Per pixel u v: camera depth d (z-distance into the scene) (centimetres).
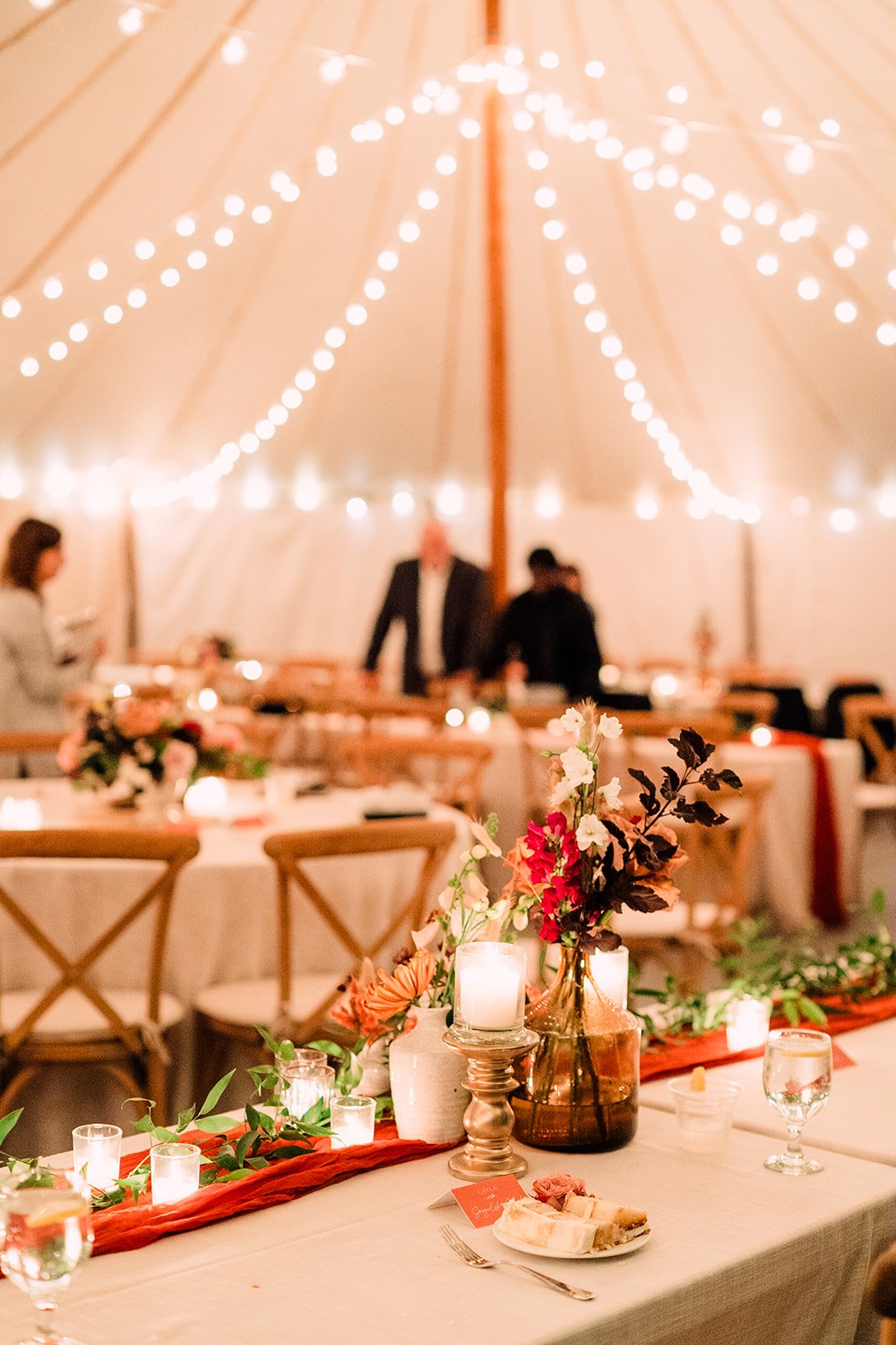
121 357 634
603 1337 107
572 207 644
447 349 698
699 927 371
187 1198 128
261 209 545
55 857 262
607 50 554
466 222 649
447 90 561
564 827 142
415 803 376
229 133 560
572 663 628
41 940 266
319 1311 109
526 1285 114
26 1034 270
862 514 1080
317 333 657
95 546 980
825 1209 130
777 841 536
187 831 336
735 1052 181
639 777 143
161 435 671
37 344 602
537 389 720
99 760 342
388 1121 156
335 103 561
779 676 949
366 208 620
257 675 727
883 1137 150
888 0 508
